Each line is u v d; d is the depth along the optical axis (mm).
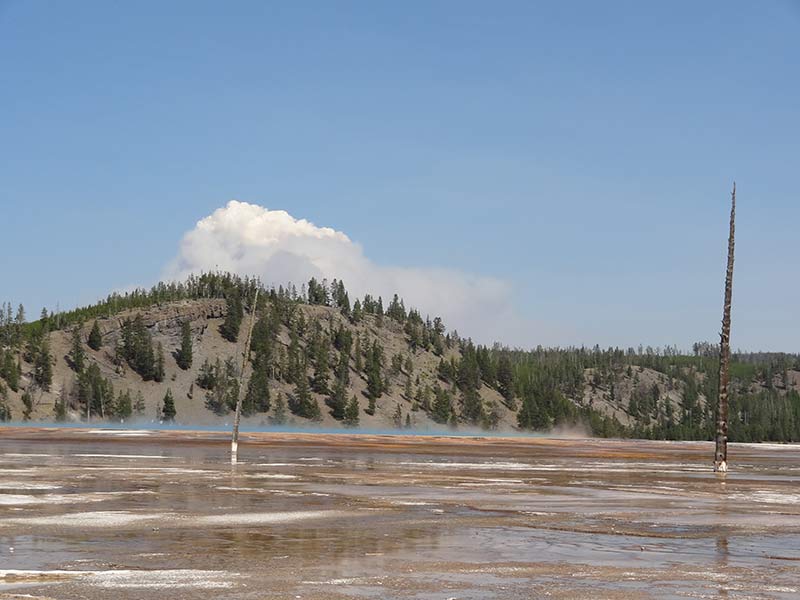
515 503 25844
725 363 44875
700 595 12594
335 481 33156
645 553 16500
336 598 12125
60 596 12000
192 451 57562
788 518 22891
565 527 20328
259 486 30141
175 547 16312
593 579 13758
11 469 36125
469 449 74000
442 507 24297
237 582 13117
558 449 79688
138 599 11867
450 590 12773
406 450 67812
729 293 45469
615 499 27719
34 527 18734
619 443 115812
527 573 14234
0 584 12766
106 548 16094
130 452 54219
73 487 28188
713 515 23422
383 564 14891
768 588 13180
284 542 17219
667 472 44781
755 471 48781
